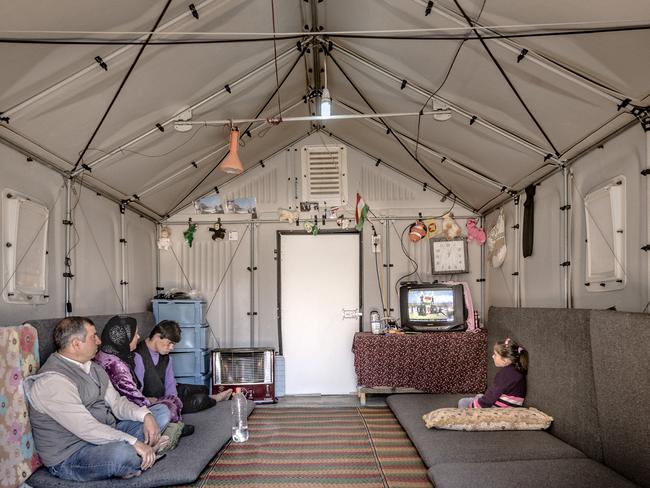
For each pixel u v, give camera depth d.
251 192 5.80
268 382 5.14
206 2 2.80
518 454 2.82
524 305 4.51
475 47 2.93
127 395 3.21
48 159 3.32
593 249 3.22
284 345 5.75
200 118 4.01
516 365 3.76
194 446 3.24
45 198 3.39
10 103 2.64
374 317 5.40
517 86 3.06
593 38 2.39
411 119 4.35
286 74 4.18
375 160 5.77
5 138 2.85
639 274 2.73
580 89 2.75
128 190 4.57
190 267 5.76
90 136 3.36
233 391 4.89
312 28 3.80
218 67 3.45
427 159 5.07
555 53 2.62
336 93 4.82
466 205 5.73
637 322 2.39
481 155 4.30
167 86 3.31
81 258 3.90
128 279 4.90
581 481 2.37
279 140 5.49
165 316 5.23
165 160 4.40
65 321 2.84
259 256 5.77
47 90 2.70
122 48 2.74
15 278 2.95
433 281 5.70
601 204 3.11
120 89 3.05
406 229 5.75
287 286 5.81
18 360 2.66
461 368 4.93
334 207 5.77
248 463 3.09
